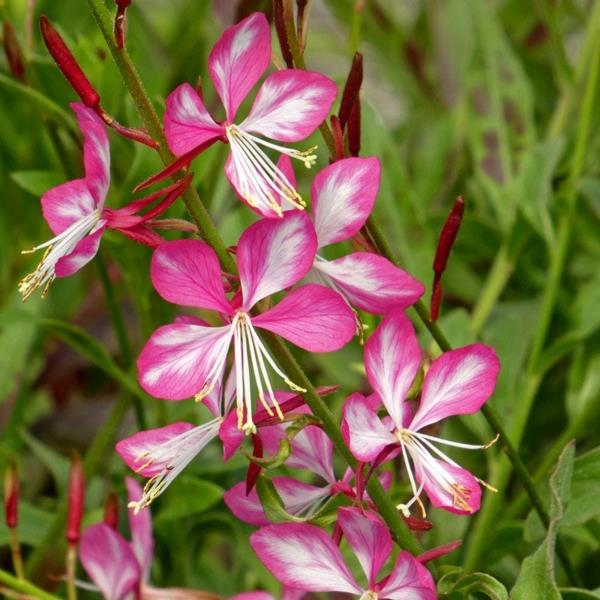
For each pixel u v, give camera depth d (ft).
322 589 0.92
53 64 1.30
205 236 0.91
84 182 0.92
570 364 1.47
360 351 1.45
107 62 1.29
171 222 0.91
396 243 1.39
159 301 1.31
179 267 0.88
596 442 1.42
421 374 0.94
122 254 1.27
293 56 0.95
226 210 1.45
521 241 1.43
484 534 1.27
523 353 1.38
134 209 0.90
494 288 1.44
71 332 1.29
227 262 0.91
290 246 0.89
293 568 0.92
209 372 0.89
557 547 1.11
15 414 1.44
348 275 0.92
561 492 0.94
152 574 1.36
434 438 0.93
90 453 1.36
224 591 1.40
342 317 0.89
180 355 0.89
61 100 1.33
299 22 0.95
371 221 0.97
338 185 0.92
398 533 0.94
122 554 1.04
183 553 1.31
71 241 0.91
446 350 1.01
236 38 0.89
